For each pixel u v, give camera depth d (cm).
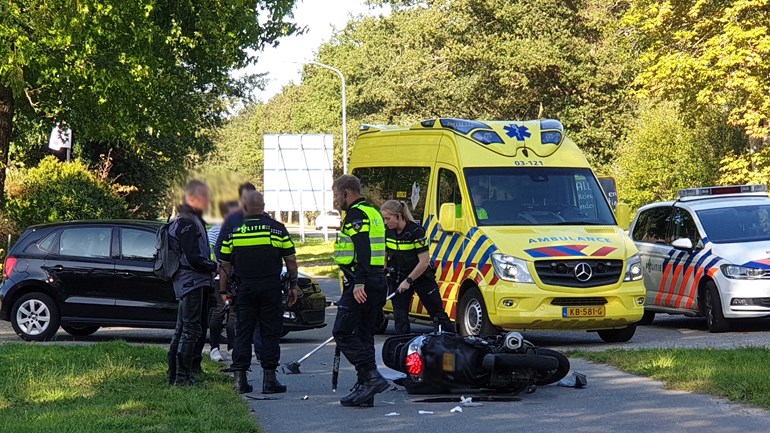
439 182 1494
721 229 1619
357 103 7331
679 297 1636
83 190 2814
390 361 1012
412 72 4778
